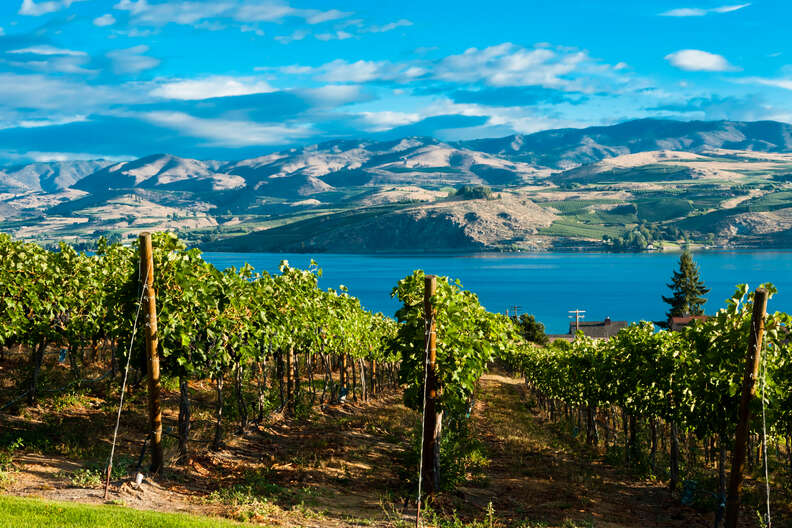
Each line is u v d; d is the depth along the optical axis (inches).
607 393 1029.8
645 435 1198.3
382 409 1270.9
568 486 749.9
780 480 833.5
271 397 1070.4
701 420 655.1
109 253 991.0
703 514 663.8
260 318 716.7
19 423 661.3
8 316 714.8
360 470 703.1
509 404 1768.0
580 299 7849.4
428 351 612.4
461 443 901.2
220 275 638.5
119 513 398.0
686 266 3671.3
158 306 566.6
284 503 533.3
